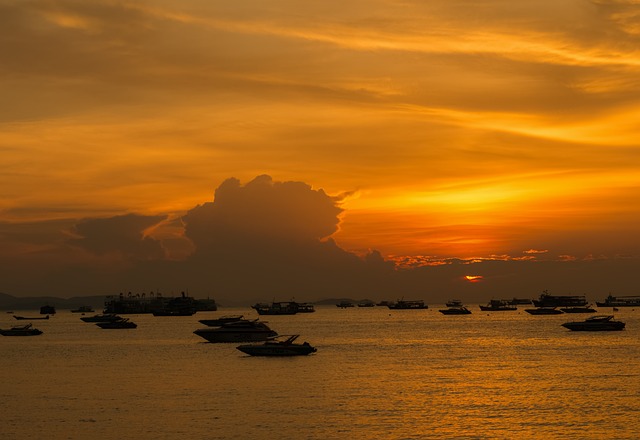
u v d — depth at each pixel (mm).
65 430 72562
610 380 105500
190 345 181000
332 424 74750
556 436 69500
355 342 192250
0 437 70062
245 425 74375
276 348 143875
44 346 188000
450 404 85562
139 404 86438
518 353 152125
